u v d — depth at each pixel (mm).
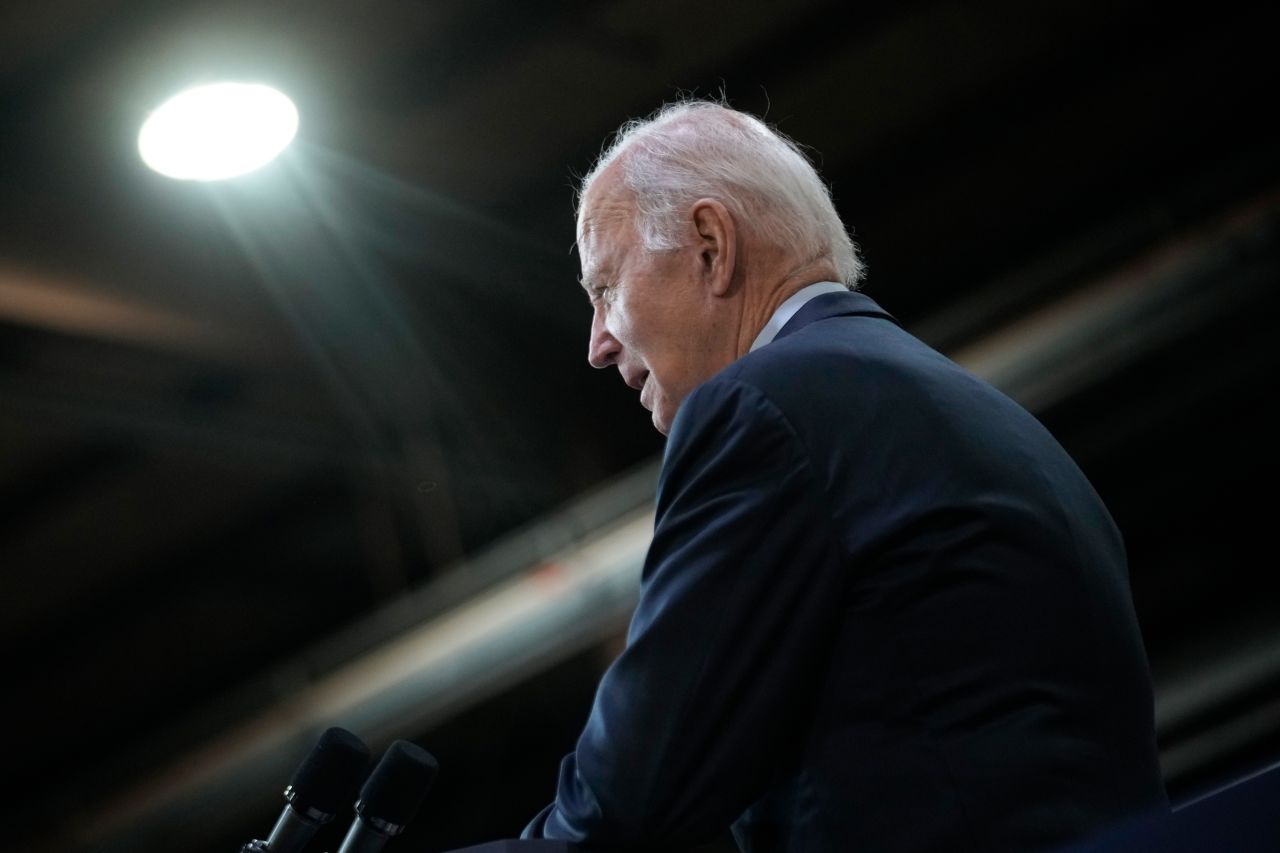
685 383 2240
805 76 8148
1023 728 1761
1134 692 1879
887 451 1879
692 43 7656
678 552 1887
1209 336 8773
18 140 6664
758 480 1877
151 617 11414
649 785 1779
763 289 2211
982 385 2061
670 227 2234
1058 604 1829
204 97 6398
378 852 1981
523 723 11422
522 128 7918
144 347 7758
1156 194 9398
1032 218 9633
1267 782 1296
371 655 9383
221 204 7324
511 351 9461
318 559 11320
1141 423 10508
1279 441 10828
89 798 10398
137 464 9758
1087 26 8438
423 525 10055
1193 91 8938
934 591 1817
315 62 6820
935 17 7992
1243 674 11766
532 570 8906
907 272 9914
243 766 9750
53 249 6875
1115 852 1381
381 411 9227
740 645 1812
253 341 8062
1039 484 1925
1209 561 11906
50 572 10680
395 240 8219
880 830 1761
